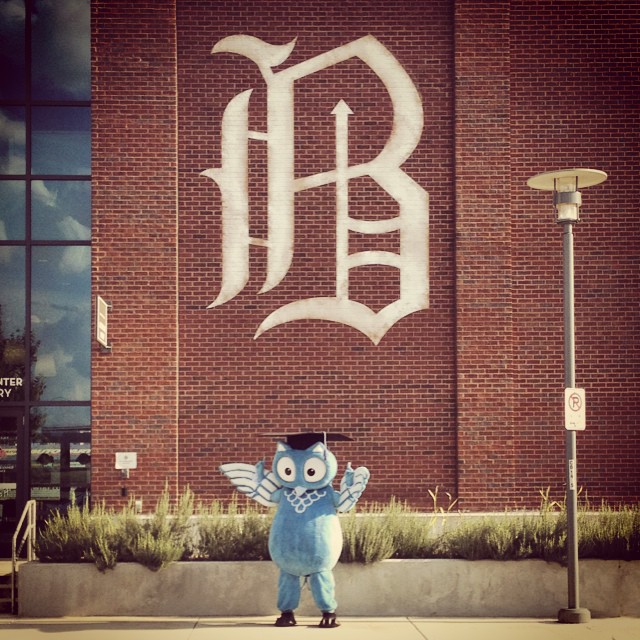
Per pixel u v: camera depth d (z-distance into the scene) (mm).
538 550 14156
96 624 13211
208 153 18641
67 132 19156
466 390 18297
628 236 18812
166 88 18438
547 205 18719
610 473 18531
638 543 14258
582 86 18906
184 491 18172
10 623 13305
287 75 18766
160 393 18125
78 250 19062
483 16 18672
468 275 18438
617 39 18953
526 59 18875
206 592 13891
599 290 18750
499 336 18391
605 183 18844
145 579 13867
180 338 18422
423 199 18688
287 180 18656
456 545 14539
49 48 19203
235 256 18562
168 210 18344
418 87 18812
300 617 13805
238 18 18766
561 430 18469
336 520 13016
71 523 14547
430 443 18406
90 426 18875
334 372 18469
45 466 18828
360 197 18703
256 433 18344
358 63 18828
